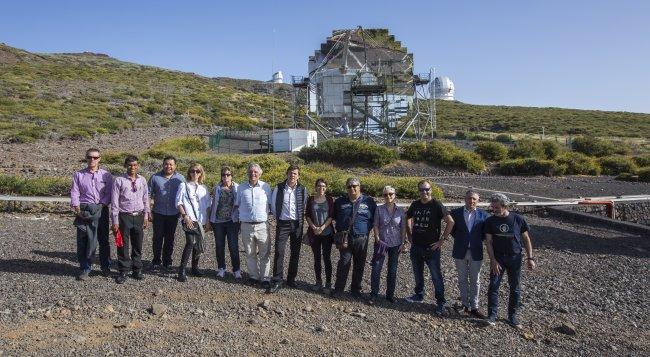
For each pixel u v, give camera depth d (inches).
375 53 1736.0
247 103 3149.6
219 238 333.7
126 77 3427.7
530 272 425.7
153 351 215.5
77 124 1684.3
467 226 308.5
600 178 1202.6
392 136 1647.4
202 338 232.4
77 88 2699.3
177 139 1397.6
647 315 337.4
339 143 1240.8
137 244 311.1
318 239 325.1
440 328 282.7
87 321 240.2
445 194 807.1
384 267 415.8
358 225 317.1
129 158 305.6
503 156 1344.7
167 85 3346.5
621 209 782.5
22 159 984.9
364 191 741.9
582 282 405.7
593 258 491.8
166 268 346.9
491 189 924.6
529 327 296.7
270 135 1716.3
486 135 2297.0
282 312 276.1
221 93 3368.6
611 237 604.1
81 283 294.8
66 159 1031.6
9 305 251.9
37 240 409.4
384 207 325.4
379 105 1663.4
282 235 315.6
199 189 325.1
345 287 349.1
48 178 651.5
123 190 303.3
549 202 754.8
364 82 1624.0
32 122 1640.0
